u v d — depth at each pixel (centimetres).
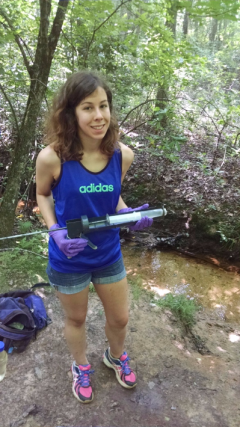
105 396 189
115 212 164
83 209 141
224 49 995
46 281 297
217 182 463
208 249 418
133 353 222
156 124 418
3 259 324
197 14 270
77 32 387
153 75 466
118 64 516
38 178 145
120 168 148
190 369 213
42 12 316
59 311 255
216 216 426
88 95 126
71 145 134
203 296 329
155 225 465
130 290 304
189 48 422
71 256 131
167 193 471
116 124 144
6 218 357
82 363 185
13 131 539
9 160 523
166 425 174
